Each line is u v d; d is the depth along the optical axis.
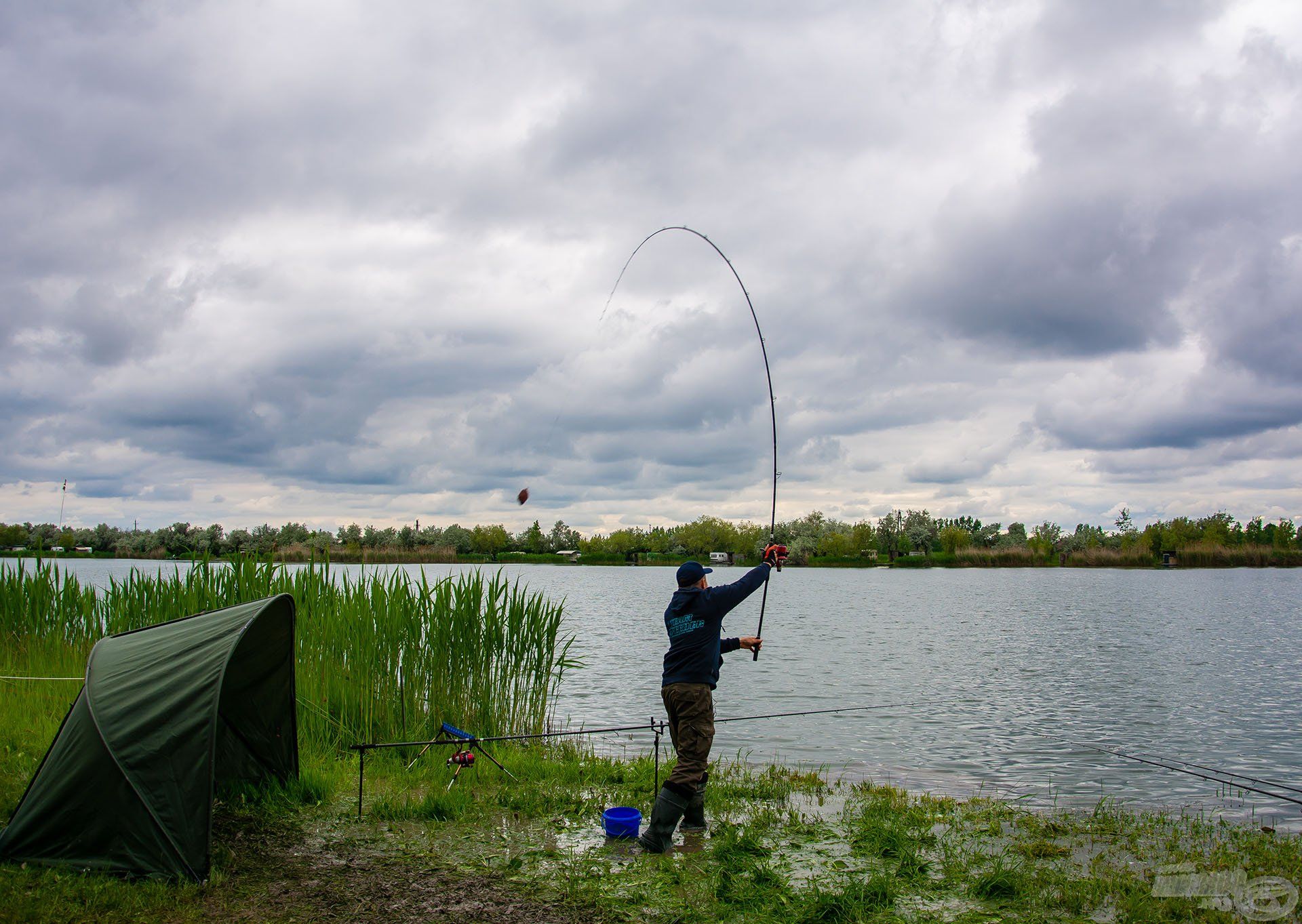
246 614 6.17
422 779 8.09
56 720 8.85
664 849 6.08
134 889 4.95
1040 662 22.06
